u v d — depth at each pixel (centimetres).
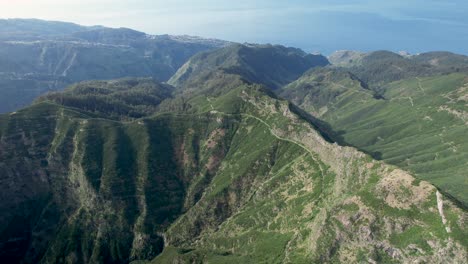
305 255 19750
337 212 19825
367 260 17438
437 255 15950
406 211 17800
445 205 16938
